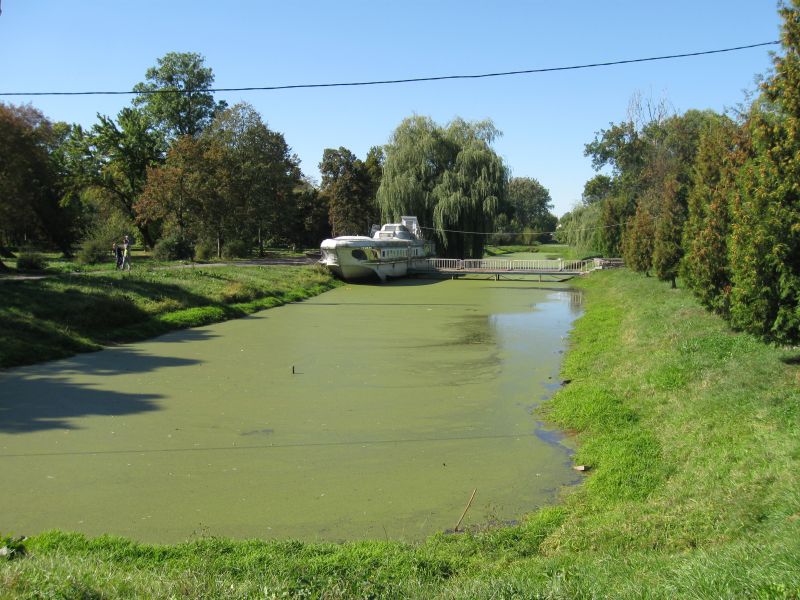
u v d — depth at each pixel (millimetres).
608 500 9016
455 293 42469
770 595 4590
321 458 11367
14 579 5102
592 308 32500
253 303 32250
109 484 10078
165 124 65500
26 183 44156
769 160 12398
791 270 12180
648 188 50344
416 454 11602
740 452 9125
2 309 20953
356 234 72812
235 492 9820
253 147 61219
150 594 5277
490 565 7039
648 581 5500
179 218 52938
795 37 12445
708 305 18797
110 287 27141
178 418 13688
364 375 17953
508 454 11602
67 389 15859
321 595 5684
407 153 58344
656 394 13375
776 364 12594
